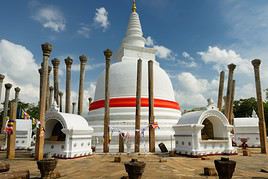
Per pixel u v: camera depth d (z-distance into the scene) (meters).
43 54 17.30
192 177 10.39
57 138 19.81
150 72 23.48
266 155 19.97
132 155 19.56
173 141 24.64
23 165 14.07
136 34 35.06
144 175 10.89
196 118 19.66
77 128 18.31
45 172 9.62
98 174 11.26
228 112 26.00
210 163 15.14
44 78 17.09
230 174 8.12
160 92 28.59
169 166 13.79
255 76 23.30
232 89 26.83
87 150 19.36
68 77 25.47
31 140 28.94
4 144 25.67
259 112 22.47
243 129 30.72
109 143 23.17
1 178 8.64
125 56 32.12
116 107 26.92
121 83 28.22
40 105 16.81
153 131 21.78
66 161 16.14
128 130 24.36
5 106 27.86
